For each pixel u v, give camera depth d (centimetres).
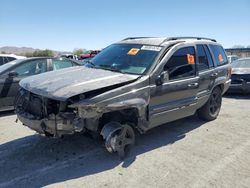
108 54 577
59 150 505
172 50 543
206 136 594
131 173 425
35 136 578
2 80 745
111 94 427
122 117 473
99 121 452
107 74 479
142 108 465
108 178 409
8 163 454
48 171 428
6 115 767
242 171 435
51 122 421
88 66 556
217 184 396
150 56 521
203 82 621
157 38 589
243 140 573
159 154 495
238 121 711
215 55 693
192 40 631
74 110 414
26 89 459
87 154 489
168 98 527
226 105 912
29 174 418
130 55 539
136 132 584
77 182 397
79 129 414
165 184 394
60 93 407
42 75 501
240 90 1040
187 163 461
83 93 414
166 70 520
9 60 1182
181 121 701
